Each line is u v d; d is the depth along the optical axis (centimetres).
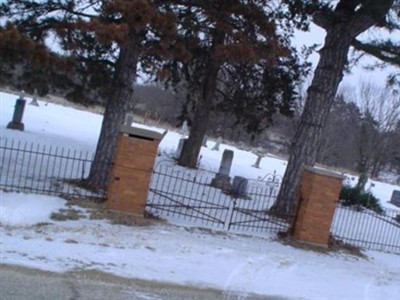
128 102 1202
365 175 2183
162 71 1050
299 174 1328
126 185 1006
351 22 1295
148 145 1014
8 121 2261
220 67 1936
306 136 1342
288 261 945
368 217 1828
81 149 1856
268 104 1922
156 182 1475
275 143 5600
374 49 1360
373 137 4125
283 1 1295
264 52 1098
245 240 1041
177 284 705
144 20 927
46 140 1895
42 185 1117
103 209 1005
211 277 765
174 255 834
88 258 734
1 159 1330
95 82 1225
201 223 1115
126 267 730
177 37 1012
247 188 1778
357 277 953
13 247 715
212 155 3016
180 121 2345
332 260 1050
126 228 930
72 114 3847
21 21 1048
